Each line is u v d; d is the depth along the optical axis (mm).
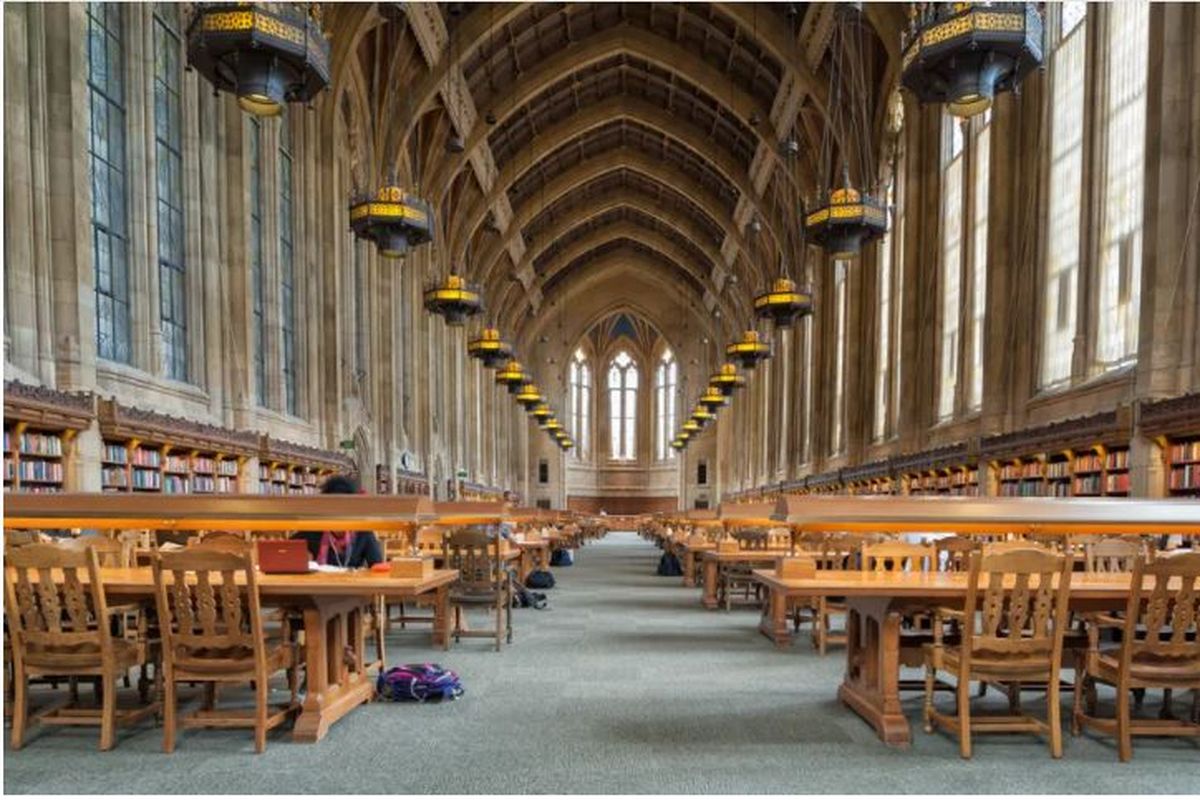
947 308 19672
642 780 4414
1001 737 5219
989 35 8219
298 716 5301
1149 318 10594
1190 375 10227
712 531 16266
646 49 27281
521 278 43281
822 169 25766
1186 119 10438
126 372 11773
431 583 5473
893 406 22750
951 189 19688
